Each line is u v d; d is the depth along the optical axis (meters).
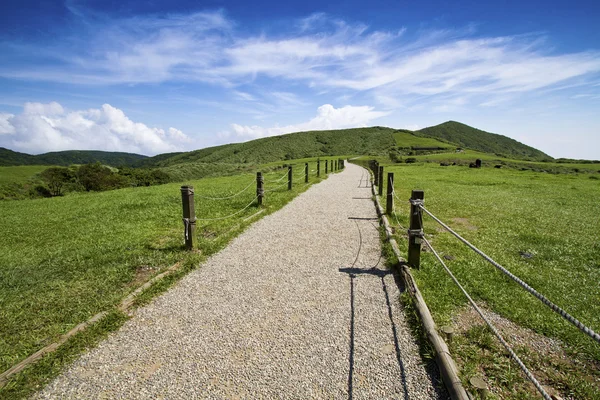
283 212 10.58
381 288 4.99
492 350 3.44
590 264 6.05
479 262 5.90
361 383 3.05
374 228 8.53
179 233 8.10
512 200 13.71
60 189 41.38
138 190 19.52
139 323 4.10
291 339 3.73
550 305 2.06
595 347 3.50
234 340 3.72
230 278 5.43
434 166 43.56
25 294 4.83
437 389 2.97
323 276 5.46
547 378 3.07
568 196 15.74
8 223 10.03
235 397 2.91
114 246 7.07
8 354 3.46
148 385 3.06
